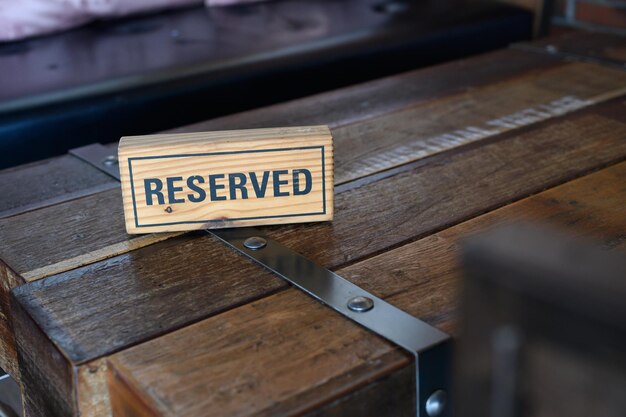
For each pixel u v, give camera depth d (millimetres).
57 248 758
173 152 742
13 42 1506
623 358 207
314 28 1562
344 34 1513
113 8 1633
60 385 640
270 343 624
